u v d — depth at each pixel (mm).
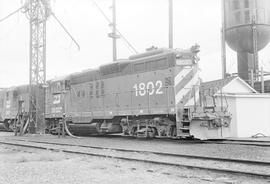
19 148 15016
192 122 15523
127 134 19141
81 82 22297
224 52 29266
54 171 8633
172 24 23453
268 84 29312
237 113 21969
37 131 25109
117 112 19281
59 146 15547
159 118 16922
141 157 11148
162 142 16141
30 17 25469
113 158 10891
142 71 17953
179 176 7785
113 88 19688
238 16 29125
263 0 29062
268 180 7000
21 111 26641
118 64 19344
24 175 8148
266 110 22922
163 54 16875
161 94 16781
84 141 17938
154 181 7246
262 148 12750
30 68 25641
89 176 7898
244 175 7570
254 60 28766
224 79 25219
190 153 11781
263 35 29016
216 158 9930
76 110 22453
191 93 16500
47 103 25438
